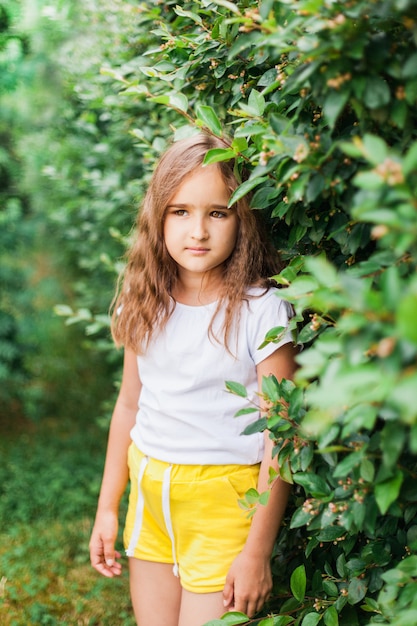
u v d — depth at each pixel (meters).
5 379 4.44
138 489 1.70
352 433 1.13
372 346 0.91
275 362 1.51
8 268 4.41
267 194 1.34
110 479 1.83
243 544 1.57
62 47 3.89
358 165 1.13
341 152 1.12
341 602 1.36
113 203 3.10
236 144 1.32
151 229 1.61
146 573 1.74
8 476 3.73
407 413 0.74
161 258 1.61
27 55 4.21
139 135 1.99
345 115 1.25
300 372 0.87
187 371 1.58
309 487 1.25
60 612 2.49
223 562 1.57
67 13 3.20
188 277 1.62
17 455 4.01
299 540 1.65
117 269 2.53
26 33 4.02
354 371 0.78
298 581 1.40
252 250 1.54
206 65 1.62
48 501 3.39
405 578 1.08
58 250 4.91
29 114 4.79
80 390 4.95
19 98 4.76
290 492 1.60
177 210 1.53
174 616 1.74
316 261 0.90
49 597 2.58
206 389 1.57
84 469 3.79
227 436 1.56
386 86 1.02
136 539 1.73
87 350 5.09
